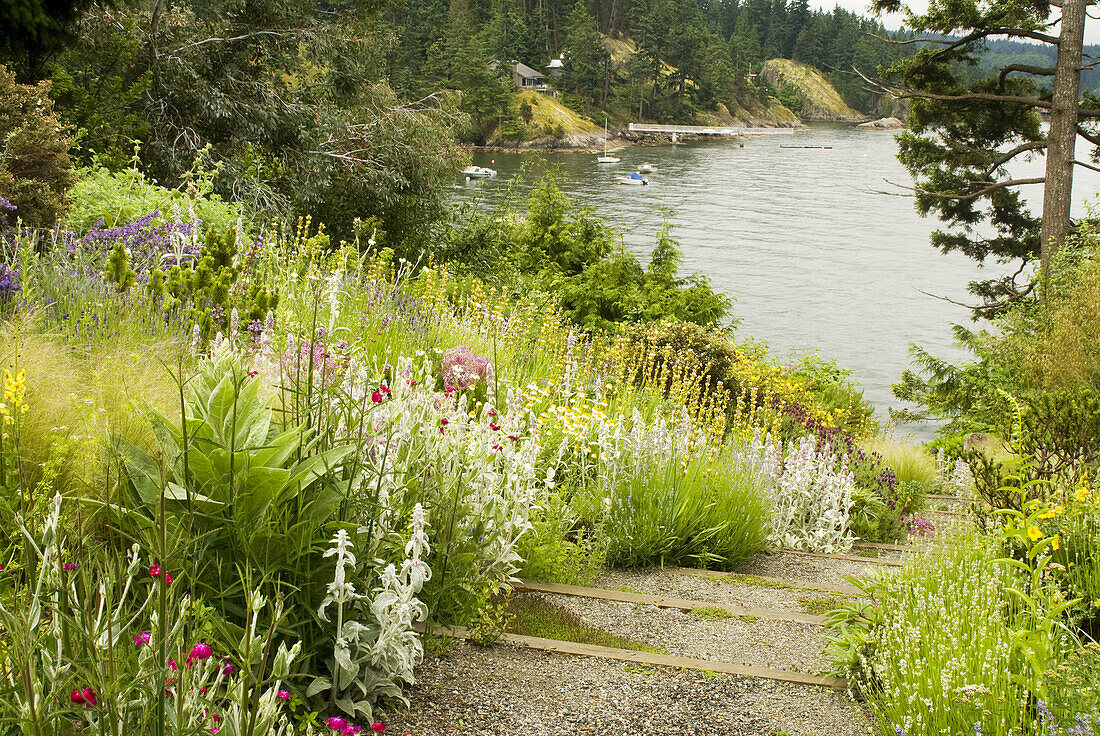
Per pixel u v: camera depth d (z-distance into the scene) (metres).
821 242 56.34
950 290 44.94
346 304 7.98
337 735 2.42
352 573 3.38
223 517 3.21
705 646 4.46
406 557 3.43
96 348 5.43
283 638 3.27
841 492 8.12
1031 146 22.28
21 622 2.26
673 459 6.70
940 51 23.17
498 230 19.98
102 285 6.56
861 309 40.84
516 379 8.35
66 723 2.20
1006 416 6.77
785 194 77.50
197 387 3.75
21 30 12.07
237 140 17.23
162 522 2.40
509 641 4.14
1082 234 17.66
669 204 68.31
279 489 3.28
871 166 101.44
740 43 184.00
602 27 170.75
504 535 4.62
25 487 3.09
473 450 4.51
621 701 3.65
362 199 18.47
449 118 20.98
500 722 3.37
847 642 4.12
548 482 5.48
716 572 6.09
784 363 18.84
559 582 5.37
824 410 14.52
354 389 4.25
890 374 31.72
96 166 11.88
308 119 18.39
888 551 8.03
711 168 96.75
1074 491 5.41
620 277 18.31
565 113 126.31
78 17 12.95
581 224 19.89
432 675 3.68
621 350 10.49
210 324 5.80
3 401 3.46
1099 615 4.30
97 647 2.38
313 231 17.34
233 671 2.70
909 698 3.27
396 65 82.50
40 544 2.72
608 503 6.25
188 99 16.94
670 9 144.38
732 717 3.61
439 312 9.47
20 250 6.70
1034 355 13.77
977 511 5.78
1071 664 3.43
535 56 143.00
